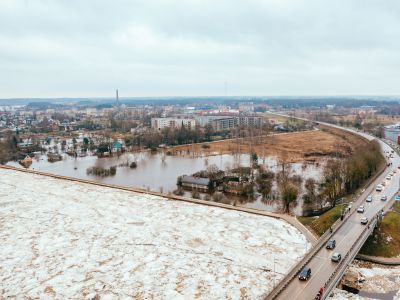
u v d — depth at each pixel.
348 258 54.88
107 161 190.88
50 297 46.91
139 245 61.75
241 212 78.19
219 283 50.22
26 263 55.66
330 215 76.75
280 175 136.62
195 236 65.31
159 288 48.97
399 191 90.94
